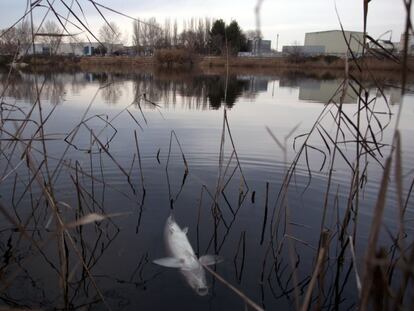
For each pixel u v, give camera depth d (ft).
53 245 15.76
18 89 64.03
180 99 62.39
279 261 15.05
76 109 48.39
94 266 14.37
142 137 33.22
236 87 88.12
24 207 18.75
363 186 21.94
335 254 15.55
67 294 12.59
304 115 47.93
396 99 62.80
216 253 15.53
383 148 30.60
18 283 13.16
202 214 19.07
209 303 12.37
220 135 34.71
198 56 168.25
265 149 29.99
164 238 16.60
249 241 16.60
